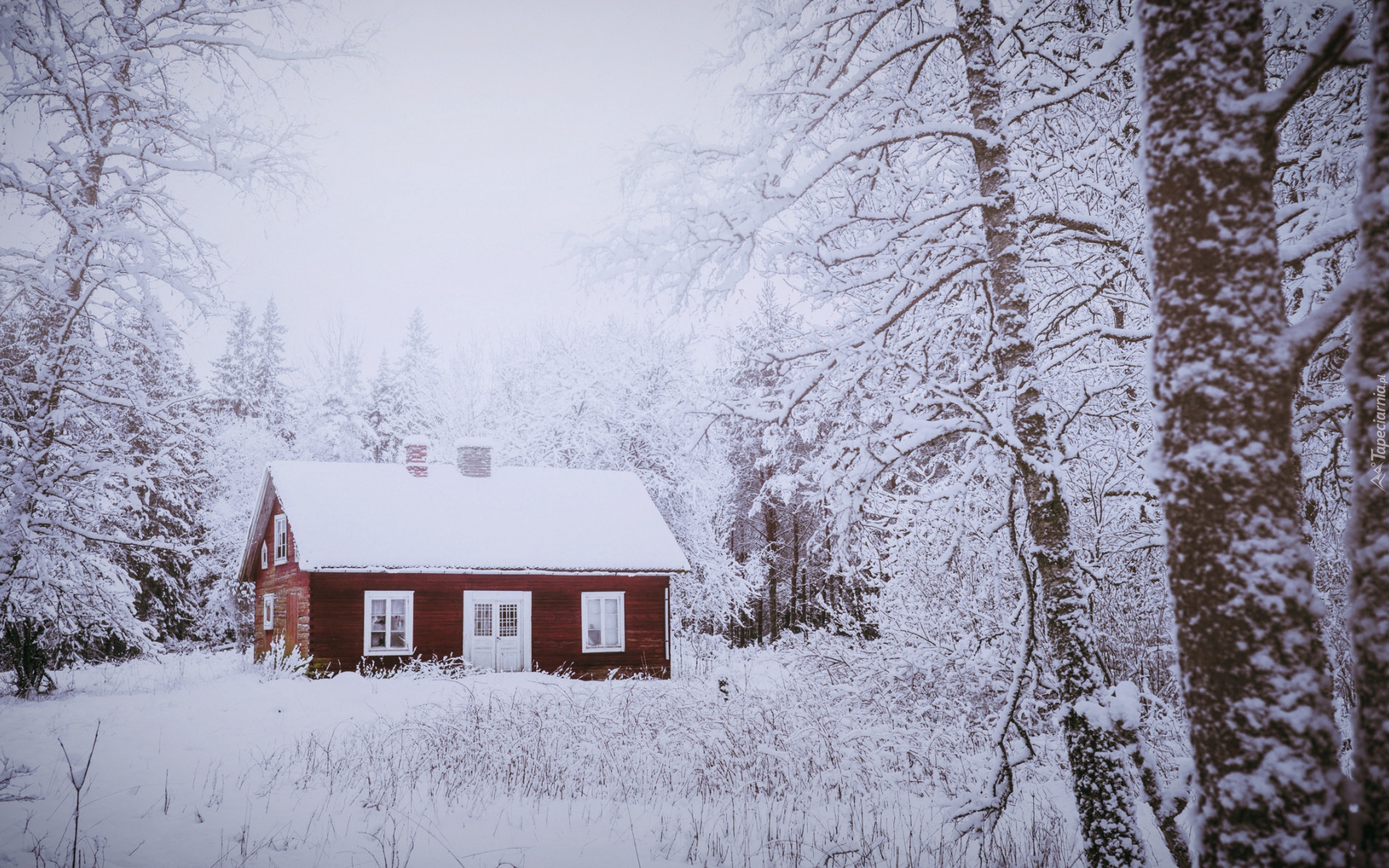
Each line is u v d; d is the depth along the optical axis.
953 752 10.66
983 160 7.58
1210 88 3.32
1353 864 2.92
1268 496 3.15
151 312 15.43
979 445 8.49
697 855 7.68
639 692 12.97
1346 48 3.28
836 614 13.47
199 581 38.19
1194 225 3.32
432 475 27.88
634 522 27.50
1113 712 6.14
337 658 22.52
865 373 7.95
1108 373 9.55
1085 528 10.98
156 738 13.29
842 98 7.73
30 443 16.28
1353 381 3.04
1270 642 3.06
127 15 15.01
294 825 8.59
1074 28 8.32
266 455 41.66
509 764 10.73
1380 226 2.99
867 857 7.24
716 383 8.53
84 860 7.18
